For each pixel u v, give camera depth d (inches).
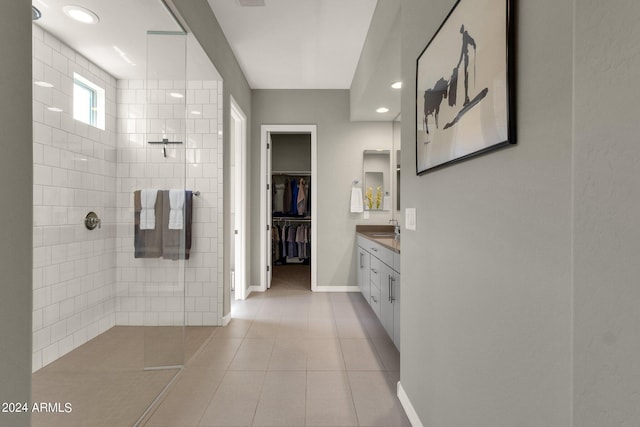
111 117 119.3
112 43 104.8
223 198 132.2
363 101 154.7
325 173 187.6
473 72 42.3
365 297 155.4
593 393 21.4
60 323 101.2
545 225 30.1
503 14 35.4
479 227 42.4
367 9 114.5
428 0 60.6
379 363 98.3
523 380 33.4
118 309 104.8
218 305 130.7
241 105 161.5
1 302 30.4
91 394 81.6
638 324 18.7
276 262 284.0
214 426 69.1
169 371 93.4
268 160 193.3
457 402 49.0
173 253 98.7
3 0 30.4
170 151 99.3
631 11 19.3
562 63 27.7
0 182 30.2
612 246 20.3
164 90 97.4
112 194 113.9
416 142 66.3
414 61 69.0
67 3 86.6
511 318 35.5
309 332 123.8
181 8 88.7
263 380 88.3
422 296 64.5
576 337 22.7
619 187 19.9
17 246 32.0
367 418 71.8
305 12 116.1
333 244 188.1
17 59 32.0
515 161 34.6
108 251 106.9
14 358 31.7
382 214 187.8
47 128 98.6
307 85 182.5
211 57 114.7
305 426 69.1
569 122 27.0
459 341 48.4
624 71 19.7
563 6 27.6
